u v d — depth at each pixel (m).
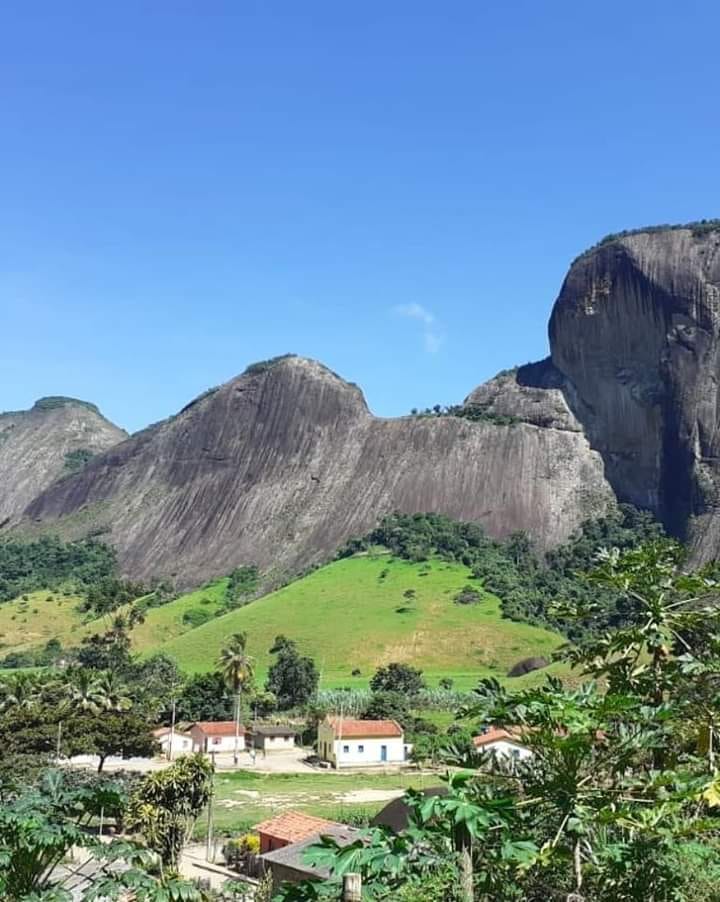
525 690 10.30
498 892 9.57
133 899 12.91
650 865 9.70
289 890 8.60
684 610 13.16
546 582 165.12
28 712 62.47
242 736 86.56
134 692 93.19
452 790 8.62
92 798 12.37
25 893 11.19
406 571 163.00
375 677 107.94
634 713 10.33
